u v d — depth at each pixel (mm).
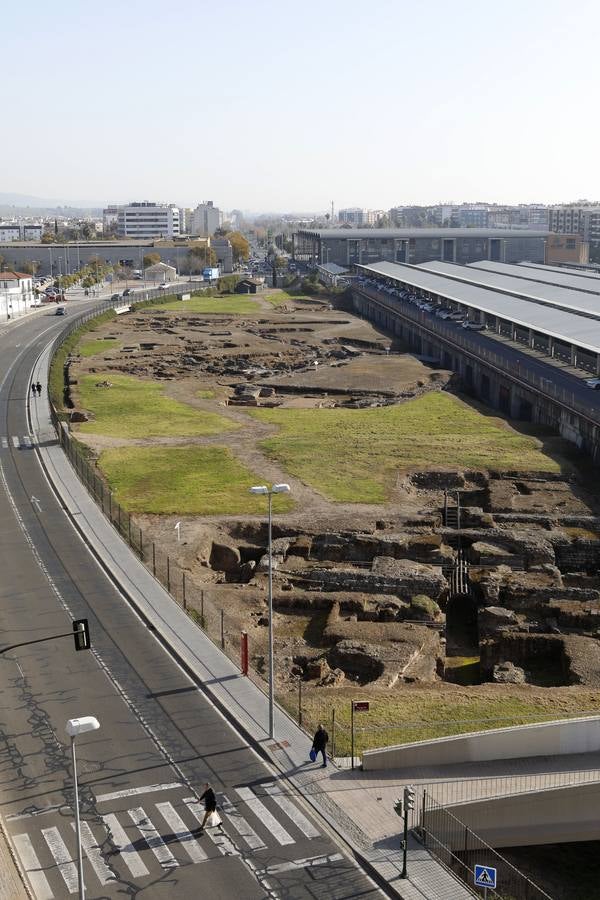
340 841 44344
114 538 89500
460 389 173375
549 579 81875
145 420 142250
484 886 40562
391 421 141375
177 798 47656
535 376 145250
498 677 65625
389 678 64438
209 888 40906
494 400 159250
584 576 84062
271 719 53750
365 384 169000
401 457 120312
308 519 96438
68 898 40188
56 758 51406
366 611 76375
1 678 60750
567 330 161875
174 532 92625
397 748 49938
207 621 71438
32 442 130000
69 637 67125
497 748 50688
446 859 43688
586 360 163000
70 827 45219
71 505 100062
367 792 48062
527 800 47031
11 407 153125
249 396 159875
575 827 47938
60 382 170250
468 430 135125
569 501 103625
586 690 60969
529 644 70500
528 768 49719
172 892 40625
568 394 133375
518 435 131000
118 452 123625
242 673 62188
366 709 53250
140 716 56125
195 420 142500
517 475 112812
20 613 71438
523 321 178000
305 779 49375
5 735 53781
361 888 41188
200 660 63750
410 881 41531
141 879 41438
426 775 49312
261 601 77688
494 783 48125
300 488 107625
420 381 171625
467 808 46281
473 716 56344
